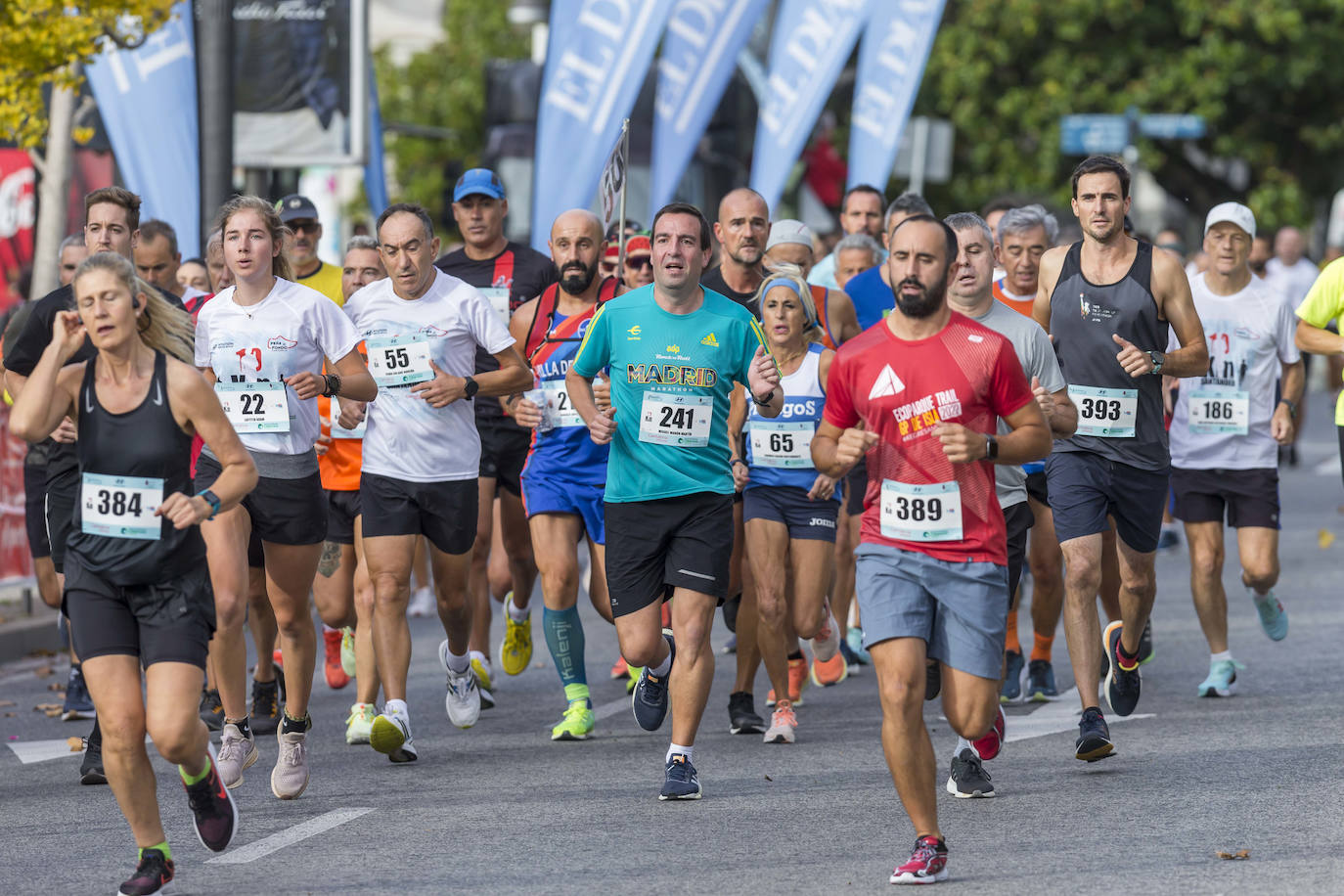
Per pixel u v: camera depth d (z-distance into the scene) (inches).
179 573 745.0
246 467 755.4
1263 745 1031.6
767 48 2923.2
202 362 1002.1
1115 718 1137.4
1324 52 3941.9
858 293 1339.8
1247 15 3946.9
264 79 2166.6
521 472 1160.8
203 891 770.8
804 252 1236.5
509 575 1294.3
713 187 2765.7
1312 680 1246.3
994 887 750.5
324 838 863.7
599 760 1045.8
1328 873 761.0
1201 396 1242.0
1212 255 1251.8
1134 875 764.0
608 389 975.6
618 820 890.7
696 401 949.8
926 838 762.2
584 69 1923.0
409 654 1041.5
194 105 1771.7
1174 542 2054.6
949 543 765.9
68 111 1951.3
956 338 768.3
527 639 1282.0
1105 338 1034.1
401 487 1040.8
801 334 1091.3
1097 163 1035.9
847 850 820.6
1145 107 4005.9
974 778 928.3
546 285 1328.7
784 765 1021.2
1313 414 4215.1
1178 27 4025.6
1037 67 4050.2
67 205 1971.0
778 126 2074.3
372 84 2391.7
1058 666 1352.1
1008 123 4121.6
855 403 777.6
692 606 940.0
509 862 808.9
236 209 991.6
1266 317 1243.2
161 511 732.0
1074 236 2105.1
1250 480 1243.8
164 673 736.3
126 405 741.9
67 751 1107.3
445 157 4594.0
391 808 927.7
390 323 1056.8
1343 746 1020.5
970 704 772.0
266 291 996.6
